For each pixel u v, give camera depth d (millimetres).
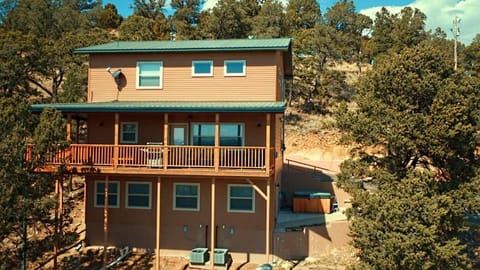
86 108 17516
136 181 19828
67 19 59688
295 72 44125
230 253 19000
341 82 46781
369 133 17828
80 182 27172
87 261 18625
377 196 16297
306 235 19188
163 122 20172
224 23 50469
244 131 19391
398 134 16984
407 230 15141
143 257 19109
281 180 25891
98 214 19953
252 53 19922
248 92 19859
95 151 17922
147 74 20734
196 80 20312
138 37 42531
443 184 16812
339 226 20141
